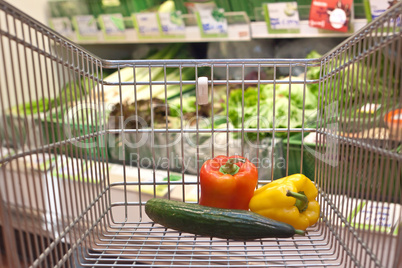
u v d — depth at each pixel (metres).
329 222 0.76
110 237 0.78
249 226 0.70
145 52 1.83
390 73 0.48
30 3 1.70
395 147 0.47
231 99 1.58
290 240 0.72
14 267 0.45
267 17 1.48
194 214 0.73
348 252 0.62
